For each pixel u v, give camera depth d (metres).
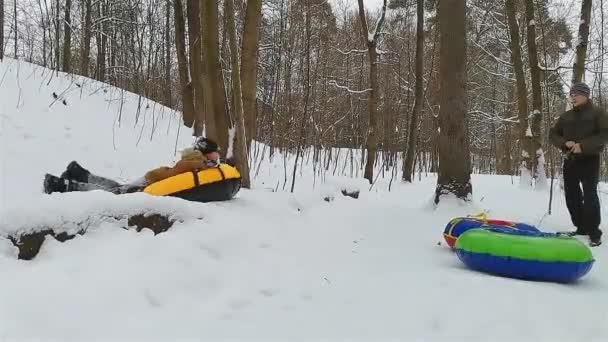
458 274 4.18
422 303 3.46
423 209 7.47
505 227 4.89
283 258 4.37
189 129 11.34
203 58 6.79
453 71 7.37
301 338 2.95
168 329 2.98
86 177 5.56
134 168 8.27
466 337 3.00
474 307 3.40
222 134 6.82
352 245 5.14
